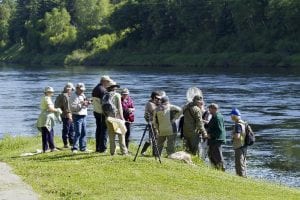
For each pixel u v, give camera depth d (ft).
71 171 53.11
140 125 120.98
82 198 43.42
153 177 50.78
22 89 219.82
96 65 438.40
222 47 382.83
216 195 45.42
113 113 60.08
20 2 631.15
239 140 62.90
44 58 505.66
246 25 385.50
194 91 66.39
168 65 391.04
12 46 600.39
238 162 62.80
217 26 402.31
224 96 175.11
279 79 230.89
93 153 62.08
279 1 358.64
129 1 471.62
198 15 423.23
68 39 502.79
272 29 363.76
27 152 70.59
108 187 47.09
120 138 60.23
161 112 62.34
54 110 67.26
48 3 582.76
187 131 64.39
